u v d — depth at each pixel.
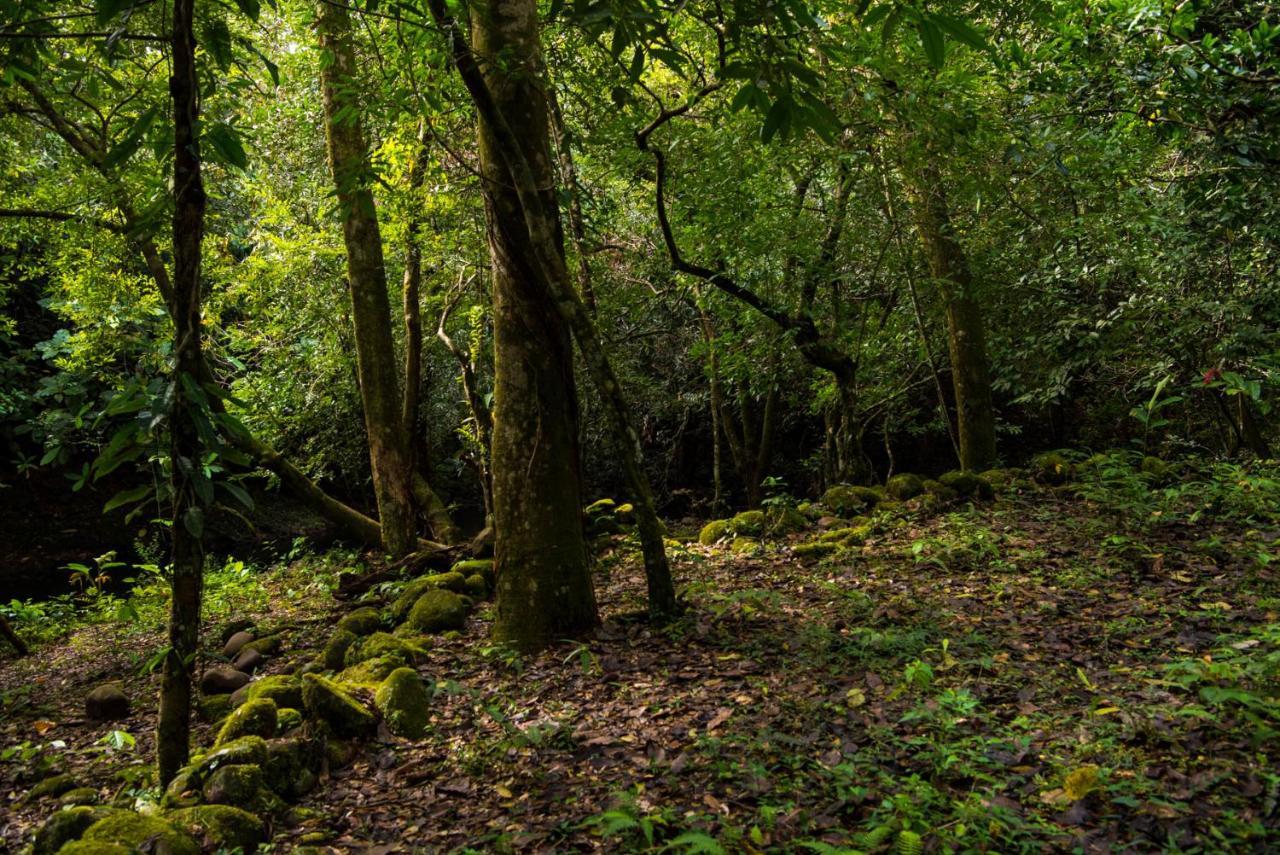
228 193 11.95
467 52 4.62
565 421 5.58
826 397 11.04
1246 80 5.95
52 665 7.98
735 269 9.31
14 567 14.28
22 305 16.09
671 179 8.84
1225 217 7.22
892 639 4.67
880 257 9.56
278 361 12.27
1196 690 3.76
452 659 5.50
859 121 7.23
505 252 5.43
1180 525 6.71
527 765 3.80
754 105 2.64
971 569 6.34
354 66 8.67
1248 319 7.87
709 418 17.31
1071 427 14.95
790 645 4.96
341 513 10.07
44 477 15.97
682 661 4.91
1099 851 2.67
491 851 3.08
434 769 3.89
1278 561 5.58
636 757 3.73
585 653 4.80
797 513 8.66
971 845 2.72
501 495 5.55
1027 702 3.89
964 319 9.92
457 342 12.13
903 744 3.54
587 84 7.46
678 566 7.54
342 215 5.75
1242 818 2.77
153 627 8.91
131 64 7.69
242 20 9.58
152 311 10.20
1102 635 4.71
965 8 7.44
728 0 2.96
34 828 4.03
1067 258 8.98
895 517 8.14
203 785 3.60
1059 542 6.66
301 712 4.39
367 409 9.45
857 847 2.80
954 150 7.50
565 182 8.55
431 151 9.85
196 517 3.33
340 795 3.77
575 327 5.25
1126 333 9.14
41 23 3.48
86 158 8.00
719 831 2.99
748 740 3.67
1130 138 7.84
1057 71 6.96
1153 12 5.98
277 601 9.17
